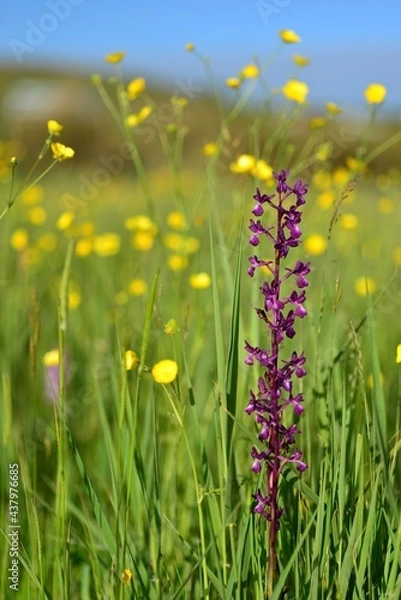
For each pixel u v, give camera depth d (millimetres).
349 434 1504
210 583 1459
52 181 3666
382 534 1443
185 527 1546
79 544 1562
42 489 1658
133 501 1514
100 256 2217
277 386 1313
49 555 1515
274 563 1360
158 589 1459
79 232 2096
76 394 1820
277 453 1324
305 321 1674
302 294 1309
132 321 1856
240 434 1529
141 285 1937
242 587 1423
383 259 2180
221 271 1766
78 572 1555
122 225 2588
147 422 1563
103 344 1875
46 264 2172
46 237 2215
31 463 1658
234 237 1687
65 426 1442
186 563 1511
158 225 1873
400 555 1421
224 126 1843
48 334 1919
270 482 1340
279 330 1310
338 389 1522
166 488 1545
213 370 1657
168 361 1438
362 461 1428
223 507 1441
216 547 1465
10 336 1839
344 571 1374
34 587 1472
